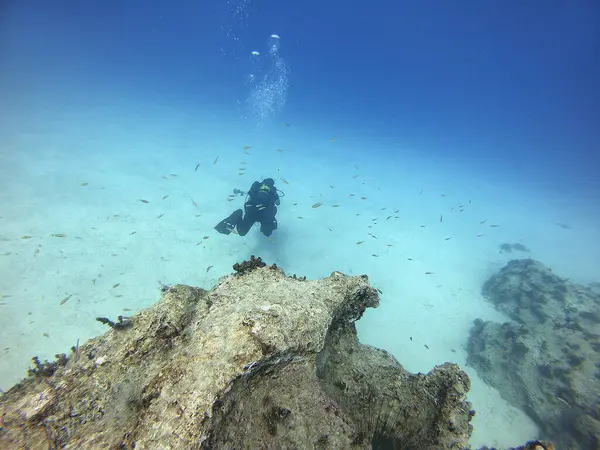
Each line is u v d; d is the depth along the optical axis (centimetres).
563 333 664
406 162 2216
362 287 248
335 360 237
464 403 229
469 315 807
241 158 1662
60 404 162
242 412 150
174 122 2139
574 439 514
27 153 1185
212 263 784
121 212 910
